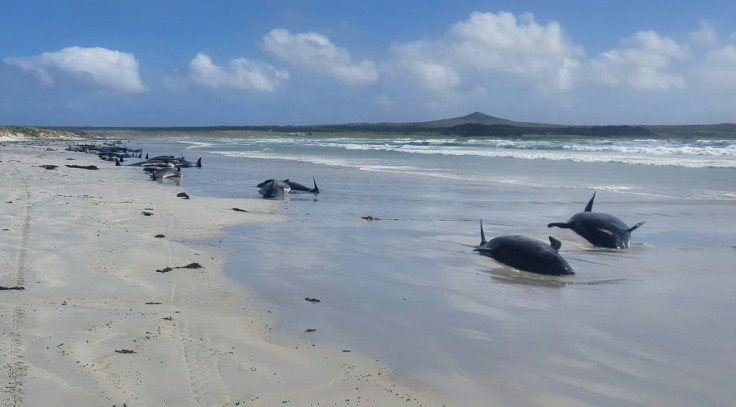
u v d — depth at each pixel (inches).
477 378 242.7
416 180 1045.8
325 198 820.0
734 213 664.4
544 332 296.5
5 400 203.3
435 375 244.8
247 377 235.0
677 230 579.8
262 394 221.3
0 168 1097.4
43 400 204.8
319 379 237.1
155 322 290.8
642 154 1589.6
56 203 648.4
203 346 264.2
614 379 242.1
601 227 529.0
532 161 1461.6
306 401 217.3
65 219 552.4
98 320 287.0
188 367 239.9
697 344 279.6
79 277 362.6
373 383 235.5
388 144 2733.8
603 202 754.2
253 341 276.1
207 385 225.3
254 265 428.5
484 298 356.8
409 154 1876.2
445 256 468.1
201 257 443.2
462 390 231.1
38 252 413.7
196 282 374.6
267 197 822.5
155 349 255.1
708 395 227.9
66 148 2166.6
